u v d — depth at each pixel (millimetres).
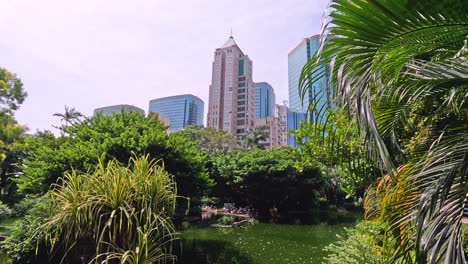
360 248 3238
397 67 1312
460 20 1021
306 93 1494
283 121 60125
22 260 5852
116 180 2674
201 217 19453
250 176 21078
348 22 1080
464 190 1379
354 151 2039
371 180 2162
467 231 2340
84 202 2533
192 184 11008
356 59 1166
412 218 1681
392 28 1066
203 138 36531
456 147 1504
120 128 10781
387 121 1731
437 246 1253
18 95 13766
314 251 9523
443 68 1436
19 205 13180
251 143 39250
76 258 2635
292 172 21156
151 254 2580
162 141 10250
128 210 2586
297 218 19906
